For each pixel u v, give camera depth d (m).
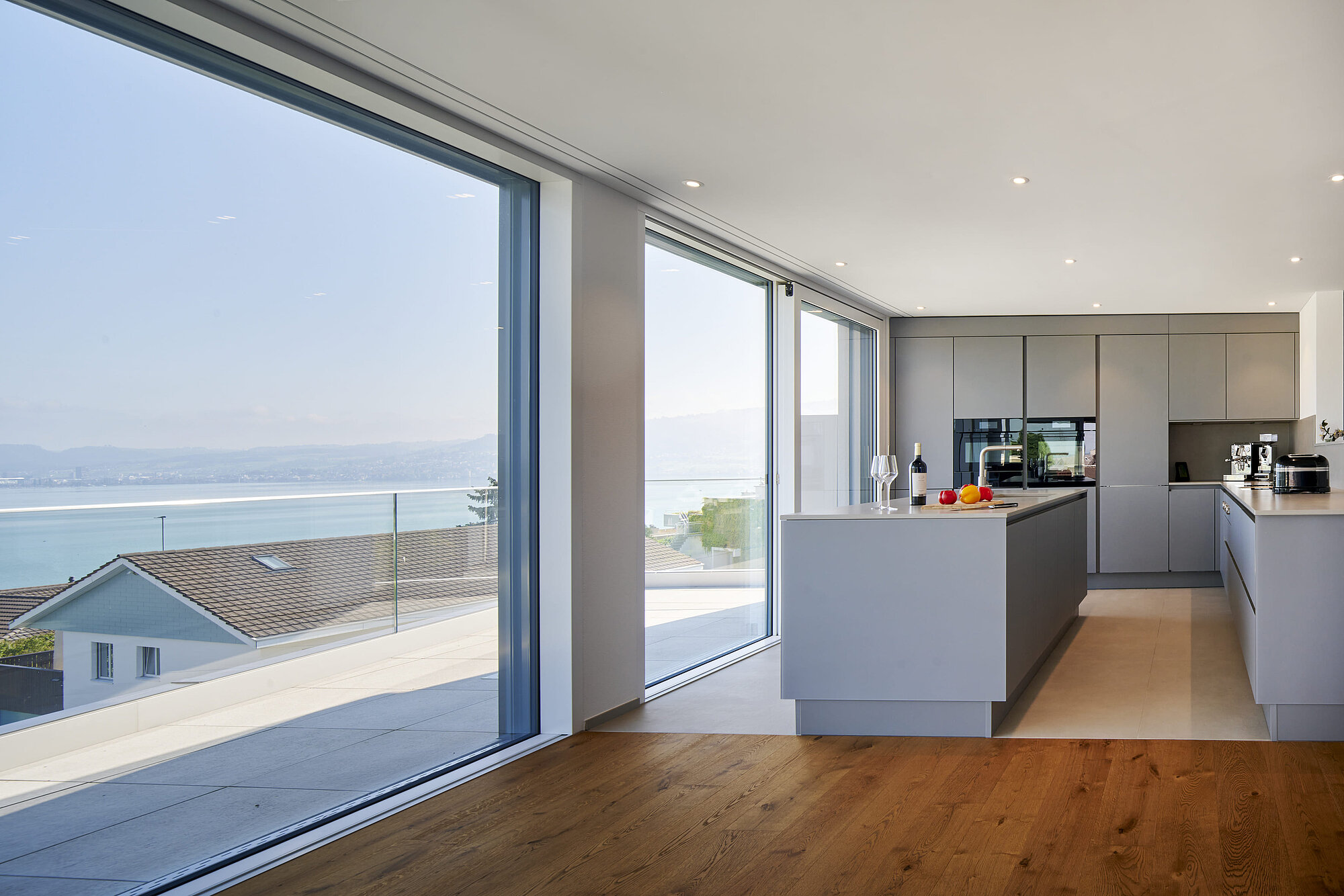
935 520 3.95
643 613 4.72
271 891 2.56
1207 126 3.71
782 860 2.74
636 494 4.68
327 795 3.19
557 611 4.17
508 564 4.08
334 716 3.23
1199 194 4.65
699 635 5.60
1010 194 4.66
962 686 3.93
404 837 2.95
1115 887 2.52
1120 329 8.37
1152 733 3.99
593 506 4.32
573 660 4.14
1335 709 3.78
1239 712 4.30
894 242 5.68
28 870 2.33
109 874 2.51
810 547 4.05
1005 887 2.53
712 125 3.69
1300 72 3.19
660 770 3.58
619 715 4.46
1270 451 8.41
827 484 7.29
